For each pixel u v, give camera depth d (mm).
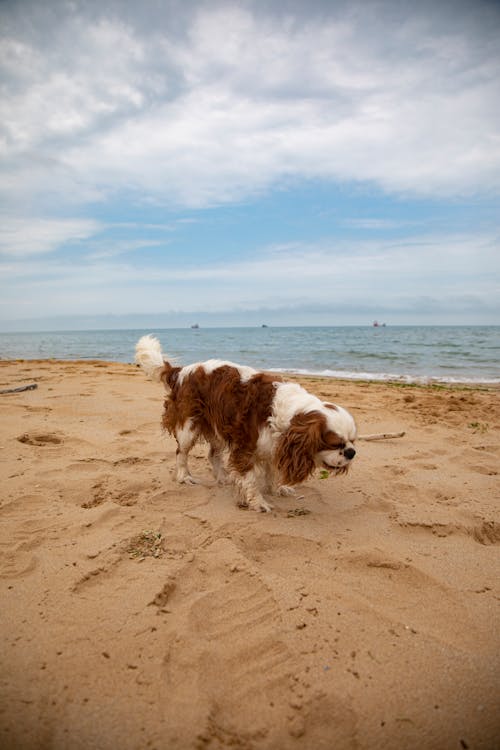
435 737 1826
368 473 4699
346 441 3584
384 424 6723
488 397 8961
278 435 3799
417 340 33469
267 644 2289
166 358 4664
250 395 3926
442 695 2010
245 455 3941
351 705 1956
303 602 2604
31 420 6301
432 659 2205
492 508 3840
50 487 4141
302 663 2176
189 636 2324
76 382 9930
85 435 5684
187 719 1869
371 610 2545
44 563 2945
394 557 3057
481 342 29969
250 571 2871
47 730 1811
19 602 2570
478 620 2492
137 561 3004
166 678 2072
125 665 2137
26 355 22672
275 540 3336
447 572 2936
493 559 3104
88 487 4172
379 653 2238
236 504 4008
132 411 6973
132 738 1785
